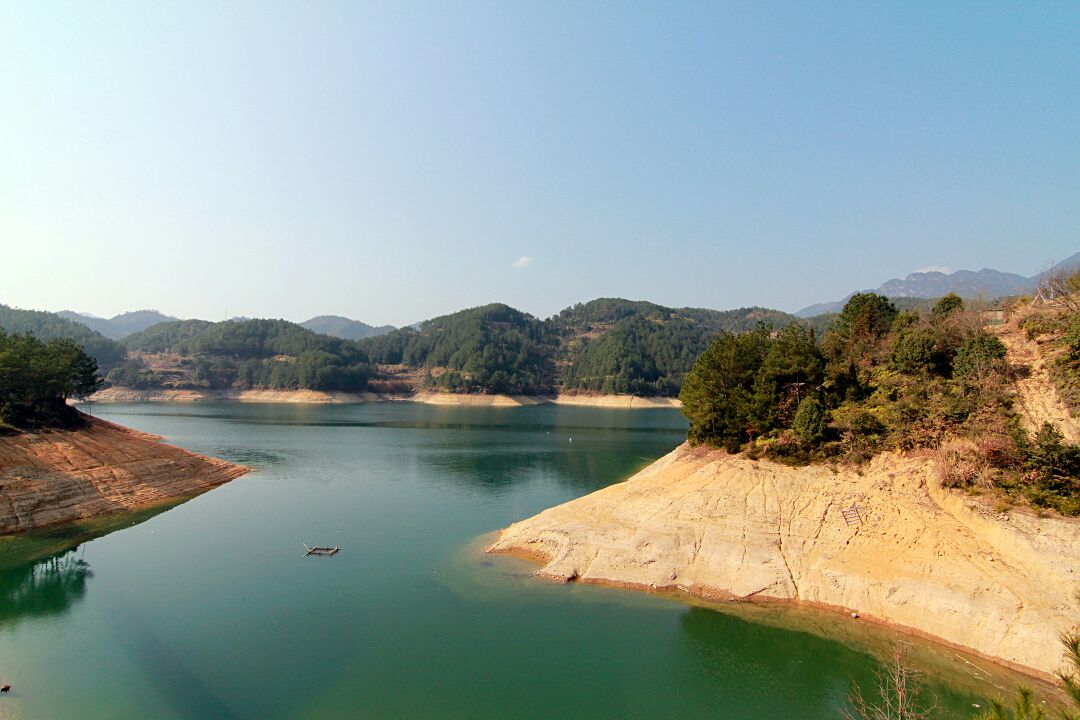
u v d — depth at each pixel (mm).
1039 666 29000
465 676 29500
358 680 28984
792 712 26750
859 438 45156
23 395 71938
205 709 26375
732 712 26750
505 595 39812
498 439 136875
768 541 41562
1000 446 38219
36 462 62438
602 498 53156
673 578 41000
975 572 33719
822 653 31969
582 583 41750
